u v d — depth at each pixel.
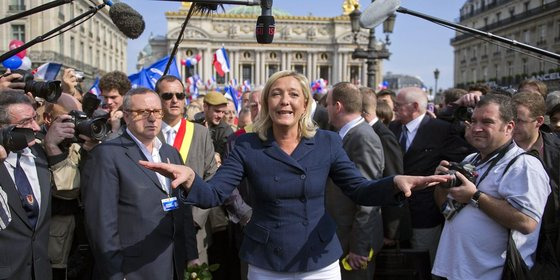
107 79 5.70
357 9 15.09
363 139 4.54
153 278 3.68
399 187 2.88
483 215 3.55
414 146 5.79
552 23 38.44
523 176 3.42
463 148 5.64
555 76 35.00
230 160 3.21
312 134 3.24
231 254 5.86
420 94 5.89
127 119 3.85
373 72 15.38
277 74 3.20
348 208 4.64
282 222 3.11
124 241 3.67
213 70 71.94
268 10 4.14
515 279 3.41
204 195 2.87
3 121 3.74
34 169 3.98
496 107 3.61
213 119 7.16
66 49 34.66
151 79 9.05
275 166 3.13
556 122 5.42
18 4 30.33
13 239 3.75
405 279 5.05
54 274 4.52
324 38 75.38
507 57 45.69
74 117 4.03
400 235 5.18
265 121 3.28
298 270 3.07
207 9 4.54
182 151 4.93
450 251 3.71
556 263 3.65
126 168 3.72
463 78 55.72
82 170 4.23
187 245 4.03
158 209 3.77
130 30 4.25
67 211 4.40
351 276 4.65
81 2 36.41
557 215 3.82
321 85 31.56
